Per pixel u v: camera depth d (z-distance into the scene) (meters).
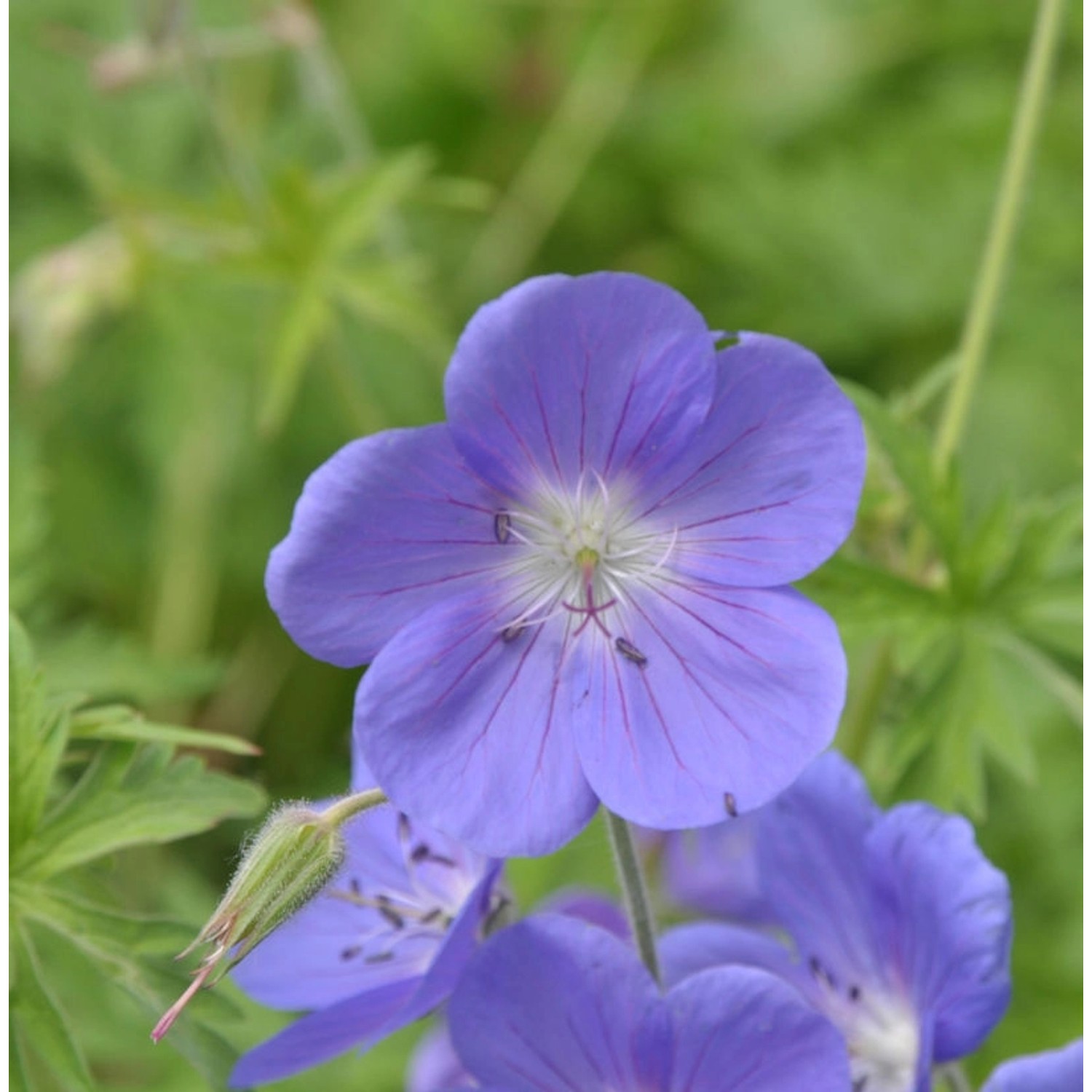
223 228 0.50
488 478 0.36
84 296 0.51
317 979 0.38
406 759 0.35
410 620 0.36
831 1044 0.34
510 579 0.36
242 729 0.56
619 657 0.36
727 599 0.36
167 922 0.38
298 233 0.50
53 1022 0.37
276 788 0.56
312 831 0.35
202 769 0.38
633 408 0.36
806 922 0.37
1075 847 0.49
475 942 0.36
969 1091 0.37
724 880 0.43
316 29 0.54
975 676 0.42
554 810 0.35
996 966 0.35
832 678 0.35
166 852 0.49
